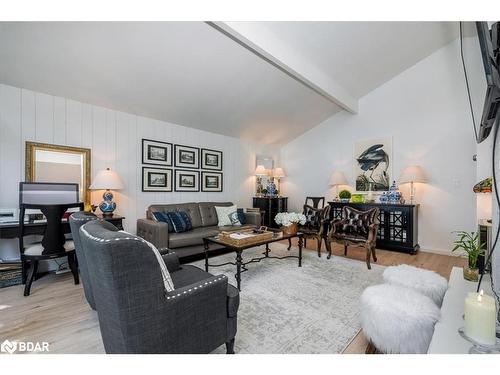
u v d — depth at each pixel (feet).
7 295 7.50
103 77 9.37
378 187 14.78
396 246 12.91
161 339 3.58
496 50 3.63
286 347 5.10
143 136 12.59
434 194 12.93
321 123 17.56
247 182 17.97
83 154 10.55
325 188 17.40
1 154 8.73
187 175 14.44
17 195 9.00
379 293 4.88
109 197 10.45
